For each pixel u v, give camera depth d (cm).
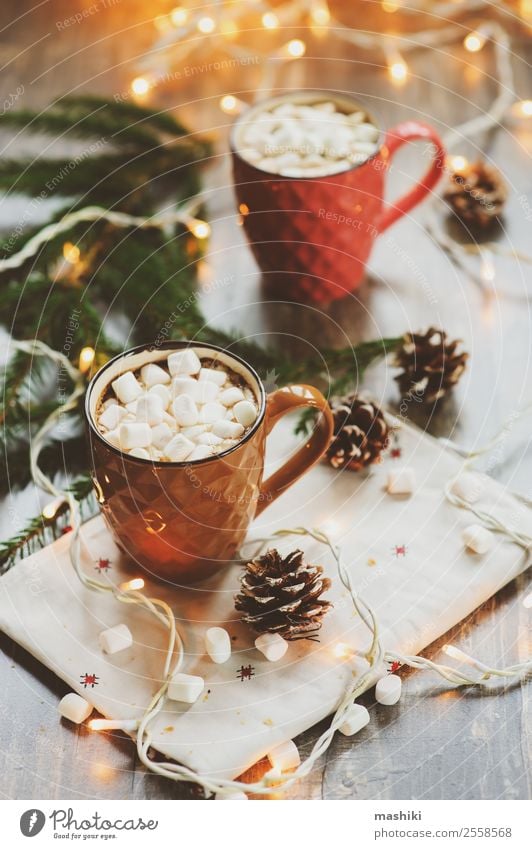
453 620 62
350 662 60
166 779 57
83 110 89
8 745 58
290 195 73
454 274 81
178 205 84
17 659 61
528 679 60
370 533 66
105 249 81
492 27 98
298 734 58
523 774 57
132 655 60
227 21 100
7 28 100
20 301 77
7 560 65
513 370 74
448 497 67
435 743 58
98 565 64
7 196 84
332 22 100
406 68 96
